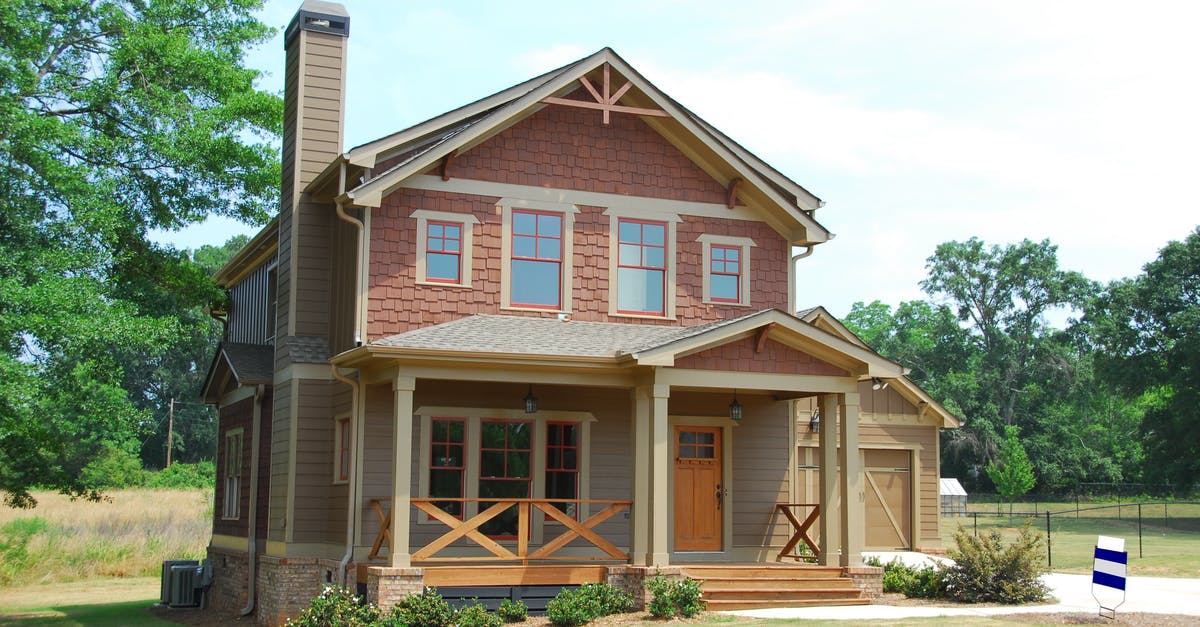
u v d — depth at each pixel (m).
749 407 21.98
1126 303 61.22
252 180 26.47
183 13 28.52
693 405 21.52
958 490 57.78
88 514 43.03
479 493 19.92
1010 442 67.38
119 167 25.42
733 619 16.67
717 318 21.47
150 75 25.69
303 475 20.11
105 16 26.02
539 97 19.94
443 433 19.88
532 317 20.30
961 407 77.62
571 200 20.86
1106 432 81.56
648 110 20.61
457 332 18.70
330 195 21.20
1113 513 59.03
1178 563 27.45
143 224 26.08
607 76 20.47
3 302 19.92
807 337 19.06
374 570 17.22
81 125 24.73
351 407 19.27
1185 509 61.06
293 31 22.58
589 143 21.14
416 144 20.14
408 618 16.44
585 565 18.55
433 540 19.44
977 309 84.44
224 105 26.89
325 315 21.19
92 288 21.06
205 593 25.12
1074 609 17.83
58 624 22.14
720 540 21.42
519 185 20.56
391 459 19.38
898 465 27.72
